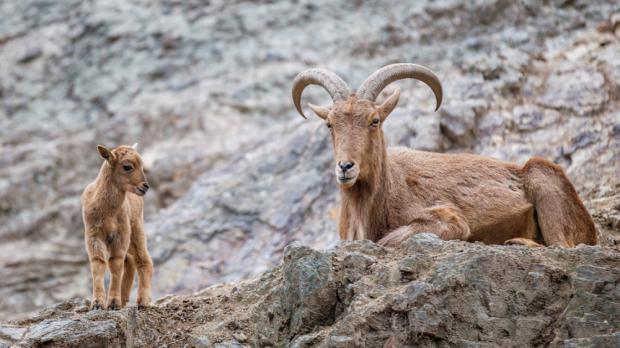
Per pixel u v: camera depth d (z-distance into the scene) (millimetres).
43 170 92125
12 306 75188
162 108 92938
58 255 82875
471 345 29453
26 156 94000
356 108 37875
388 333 30125
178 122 91250
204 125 89438
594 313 29328
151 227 67312
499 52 76125
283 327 32781
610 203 49562
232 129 88250
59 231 87312
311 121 73062
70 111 99812
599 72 68312
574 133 61969
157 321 35438
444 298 30078
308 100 90000
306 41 96688
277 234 62312
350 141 37156
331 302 32219
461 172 40406
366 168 37656
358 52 93625
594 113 63938
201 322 35562
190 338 33719
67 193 90375
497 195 39781
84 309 35688
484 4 86750
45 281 78062
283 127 77688
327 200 62938
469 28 87875
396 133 63562
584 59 71875
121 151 35000
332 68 91125
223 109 90938
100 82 100562
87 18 107688
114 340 32094
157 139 90812
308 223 61844
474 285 30406
